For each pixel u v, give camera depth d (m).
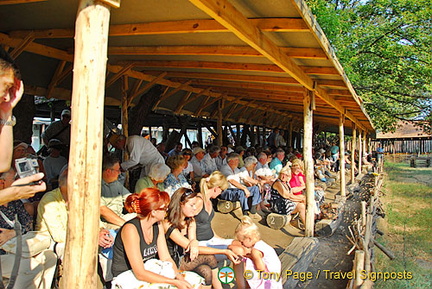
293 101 8.89
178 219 3.21
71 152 1.62
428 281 5.24
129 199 2.63
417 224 9.21
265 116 14.04
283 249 5.08
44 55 4.33
